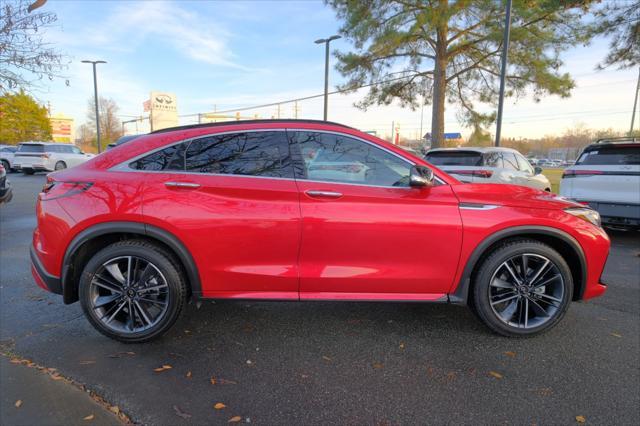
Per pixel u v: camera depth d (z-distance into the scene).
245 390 2.47
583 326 3.37
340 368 2.73
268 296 3.03
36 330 3.22
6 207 9.76
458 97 18.30
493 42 15.27
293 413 2.26
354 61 16.62
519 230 3.02
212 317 3.53
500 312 3.18
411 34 14.56
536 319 3.17
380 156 3.08
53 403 2.29
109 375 2.61
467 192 3.08
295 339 3.13
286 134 3.08
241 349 2.98
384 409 2.30
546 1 12.24
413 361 2.82
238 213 2.91
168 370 2.68
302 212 2.92
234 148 3.04
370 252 2.98
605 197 6.53
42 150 20.16
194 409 2.28
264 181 2.97
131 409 2.27
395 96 18.39
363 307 3.76
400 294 3.08
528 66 15.26
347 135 3.09
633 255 5.83
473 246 3.00
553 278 3.12
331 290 3.05
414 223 2.96
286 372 2.68
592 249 3.13
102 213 2.89
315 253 2.97
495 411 2.29
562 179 7.09
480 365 2.77
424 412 2.28
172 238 2.89
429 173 2.95
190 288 3.12
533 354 2.91
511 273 3.11
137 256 2.96
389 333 3.24
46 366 2.69
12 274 4.59
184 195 2.91
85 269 2.96
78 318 3.46
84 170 3.06
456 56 16.86
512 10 13.88
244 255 2.96
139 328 3.02
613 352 2.94
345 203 2.95
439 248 2.99
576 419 2.22
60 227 2.95
